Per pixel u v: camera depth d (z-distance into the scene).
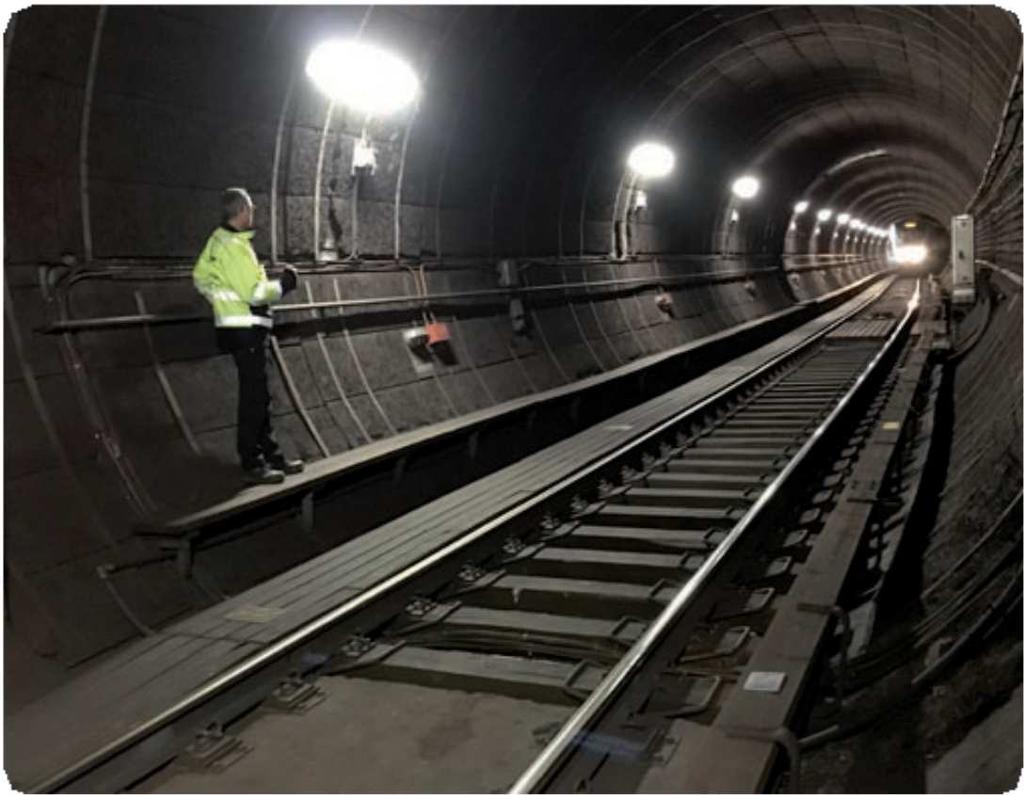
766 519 7.46
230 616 5.38
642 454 10.05
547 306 13.74
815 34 14.28
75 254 6.31
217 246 6.84
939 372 16.17
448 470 9.69
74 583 5.56
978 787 3.88
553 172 13.45
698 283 21.47
